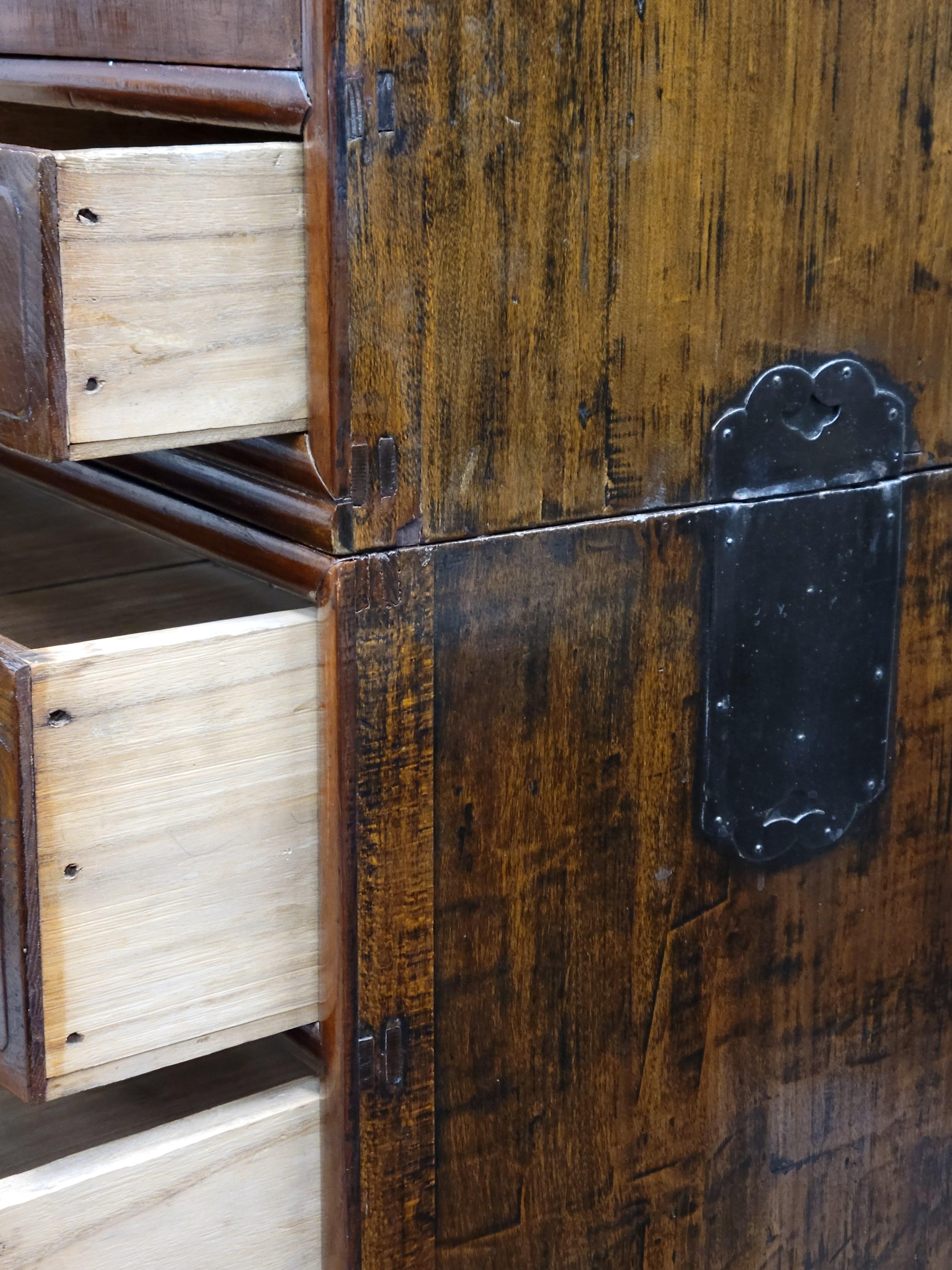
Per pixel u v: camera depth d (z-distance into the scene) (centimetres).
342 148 74
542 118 81
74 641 88
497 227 81
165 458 93
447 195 78
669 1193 106
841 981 111
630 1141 102
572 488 88
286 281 77
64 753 75
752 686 100
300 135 75
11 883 76
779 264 93
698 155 87
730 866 102
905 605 106
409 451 81
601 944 97
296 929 86
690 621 95
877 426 101
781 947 107
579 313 85
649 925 99
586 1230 101
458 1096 93
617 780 95
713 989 104
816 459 98
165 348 73
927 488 105
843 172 94
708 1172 108
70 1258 82
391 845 86
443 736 86
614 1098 101
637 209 86
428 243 78
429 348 80
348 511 79
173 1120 92
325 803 84
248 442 84
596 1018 98
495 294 82
